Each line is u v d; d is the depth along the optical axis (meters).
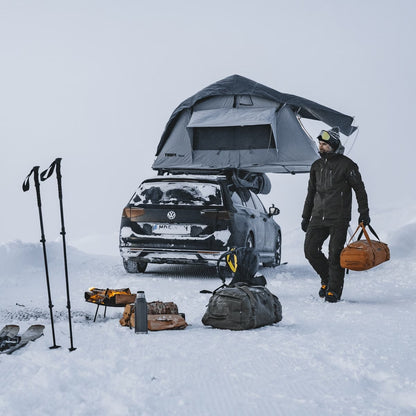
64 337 5.21
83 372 4.00
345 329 5.81
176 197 10.66
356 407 3.44
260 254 12.44
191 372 4.13
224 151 14.84
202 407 3.43
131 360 4.40
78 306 7.28
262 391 3.73
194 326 5.97
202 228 10.45
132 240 10.62
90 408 3.33
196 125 14.55
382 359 4.50
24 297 8.22
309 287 9.66
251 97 14.68
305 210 8.45
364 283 10.26
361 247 7.62
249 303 5.78
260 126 14.65
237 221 10.70
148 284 9.73
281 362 4.43
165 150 15.27
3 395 3.49
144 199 10.75
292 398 3.60
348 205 8.05
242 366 4.31
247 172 15.35
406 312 6.95
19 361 4.30
